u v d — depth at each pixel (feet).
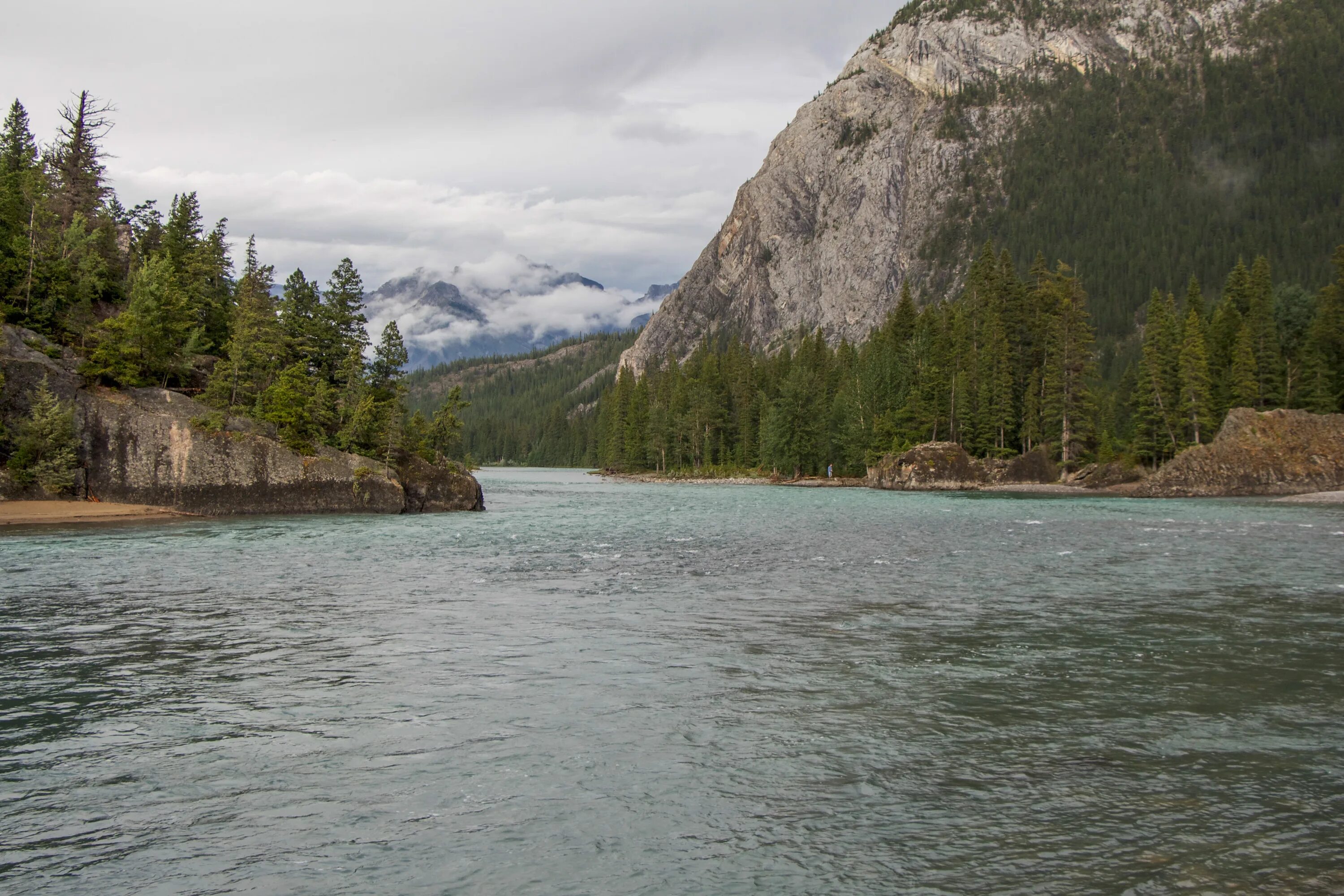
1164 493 297.12
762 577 105.60
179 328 226.99
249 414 212.23
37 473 185.68
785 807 38.27
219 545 139.03
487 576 106.22
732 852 34.14
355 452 223.51
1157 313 353.51
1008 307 386.73
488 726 49.03
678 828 36.19
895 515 213.25
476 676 59.52
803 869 32.78
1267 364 355.15
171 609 83.87
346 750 45.29
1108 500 275.18
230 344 217.36
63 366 196.13
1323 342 344.49
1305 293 409.28
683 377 639.35
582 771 42.32
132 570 110.42
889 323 485.56
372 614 81.51
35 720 50.16
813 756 44.39
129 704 53.36
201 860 33.42
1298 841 34.91
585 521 195.83
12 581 101.19
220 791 39.93
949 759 43.98
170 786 40.52
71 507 183.52
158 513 191.11
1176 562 118.32
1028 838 35.32
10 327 195.21
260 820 36.91
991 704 53.16
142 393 203.62
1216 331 371.35
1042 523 185.68
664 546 141.28
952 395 384.47
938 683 57.82
